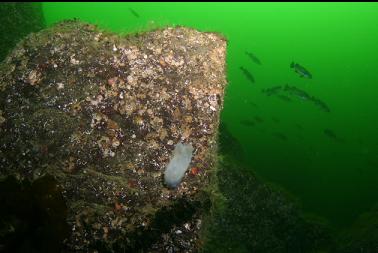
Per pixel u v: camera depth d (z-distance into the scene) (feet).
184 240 3.79
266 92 12.41
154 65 4.12
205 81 4.18
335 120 30.68
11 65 4.01
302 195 15.25
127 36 4.25
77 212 3.63
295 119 32.53
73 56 4.05
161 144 3.95
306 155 22.12
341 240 8.30
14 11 9.39
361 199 15.72
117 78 4.03
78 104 3.92
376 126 23.43
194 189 3.91
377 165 15.72
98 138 3.87
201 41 4.35
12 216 3.08
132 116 3.97
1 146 3.76
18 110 3.86
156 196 3.83
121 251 3.66
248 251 7.18
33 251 3.06
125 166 3.85
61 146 3.80
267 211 7.97
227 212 7.32
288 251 7.79
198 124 4.06
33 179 3.67
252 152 20.95
